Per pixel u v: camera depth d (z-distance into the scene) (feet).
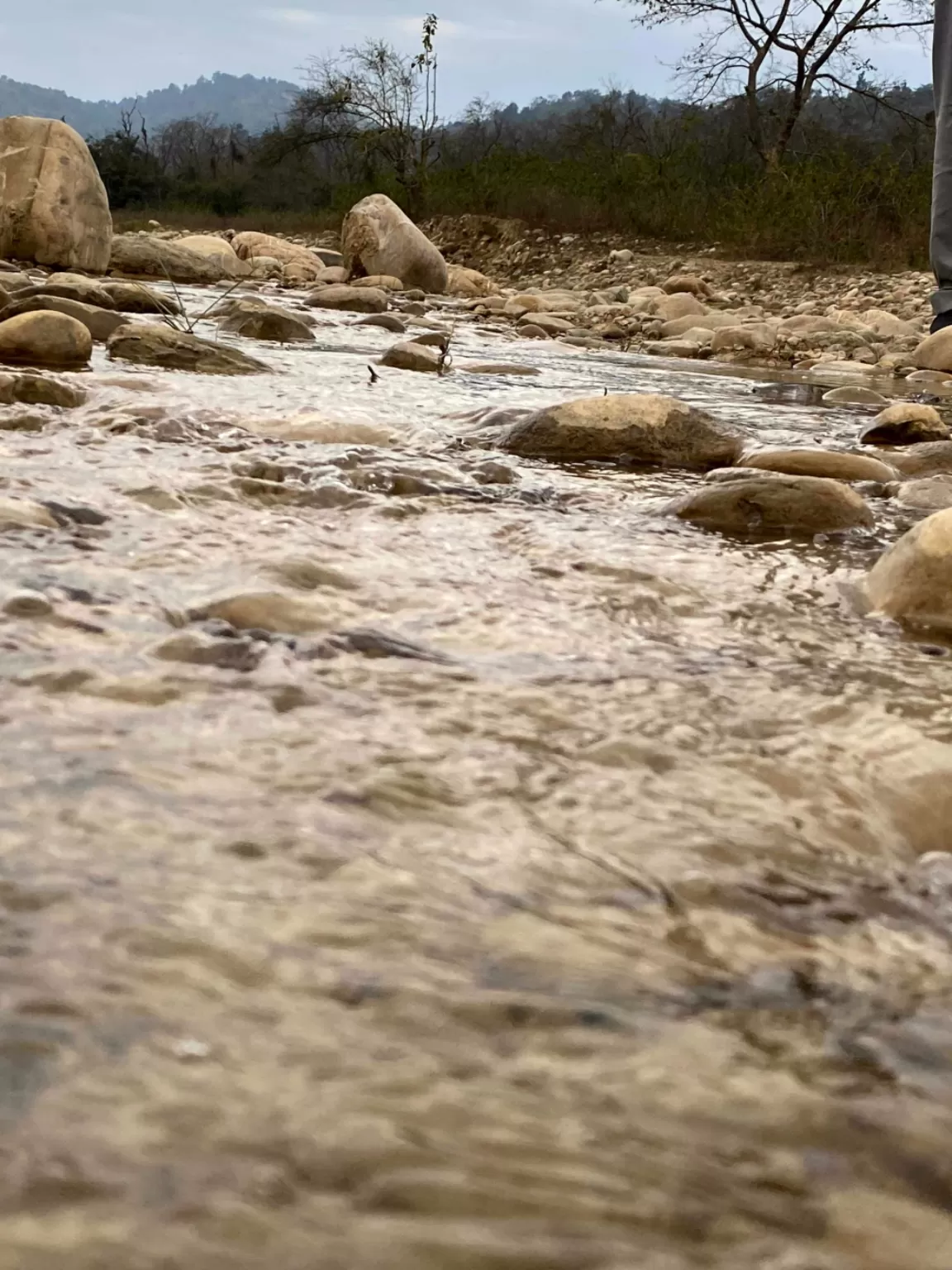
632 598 6.65
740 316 41.34
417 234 51.96
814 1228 2.04
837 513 9.02
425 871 3.29
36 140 40.09
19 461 8.74
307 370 17.94
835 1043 2.63
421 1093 2.31
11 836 3.24
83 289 25.32
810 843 3.74
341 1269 1.84
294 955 2.78
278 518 7.77
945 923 3.34
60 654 4.77
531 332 33.91
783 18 75.15
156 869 3.14
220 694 4.54
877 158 56.80
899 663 5.81
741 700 5.04
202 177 125.18
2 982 2.54
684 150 68.85
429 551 7.34
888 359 28.58
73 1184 1.96
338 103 85.81
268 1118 2.18
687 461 12.03
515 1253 1.91
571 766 4.18
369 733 4.29
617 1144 2.21
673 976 2.88
